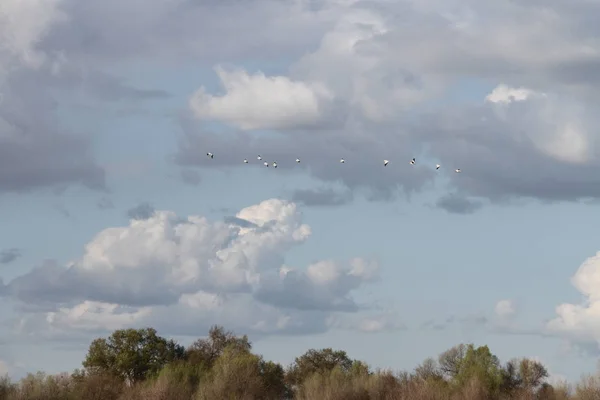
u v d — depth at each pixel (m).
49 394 179.88
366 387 195.62
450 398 188.88
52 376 185.12
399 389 194.75
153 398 188.62
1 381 176.38
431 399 187.88
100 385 195.50
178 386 192.12
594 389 183.88
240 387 196.00
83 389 192.00
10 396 174.38
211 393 189.25
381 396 193.38
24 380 180.50
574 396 186.88
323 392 196.38
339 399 193.62
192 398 191.38
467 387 192.00
